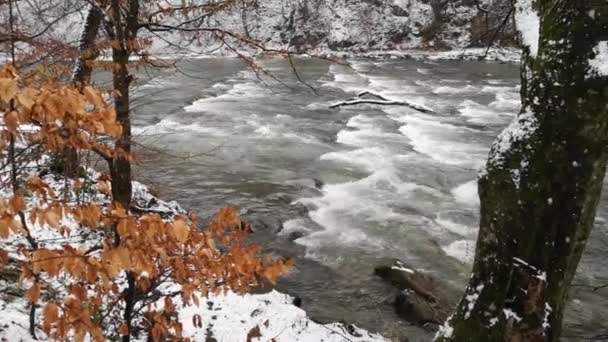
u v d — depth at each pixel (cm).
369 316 814
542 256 373
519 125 375
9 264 593
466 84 3133
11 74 214
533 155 364
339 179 1485
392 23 4962
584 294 916
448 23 4844
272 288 819
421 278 920
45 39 730
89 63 686
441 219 1228
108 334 457
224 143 1791
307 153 1717
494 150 389
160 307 596
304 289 898
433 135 1967
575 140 349
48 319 229
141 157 1260
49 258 226
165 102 2430
